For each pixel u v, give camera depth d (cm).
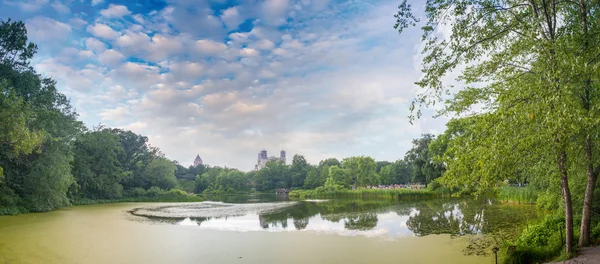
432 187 5081
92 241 1605
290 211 3269
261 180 12750
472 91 1121
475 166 884
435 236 1648
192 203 5069
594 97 890
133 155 7056
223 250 1418
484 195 4322
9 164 2972
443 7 971
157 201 5712
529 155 890
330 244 1520
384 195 5584
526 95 769
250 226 2152
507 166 872
